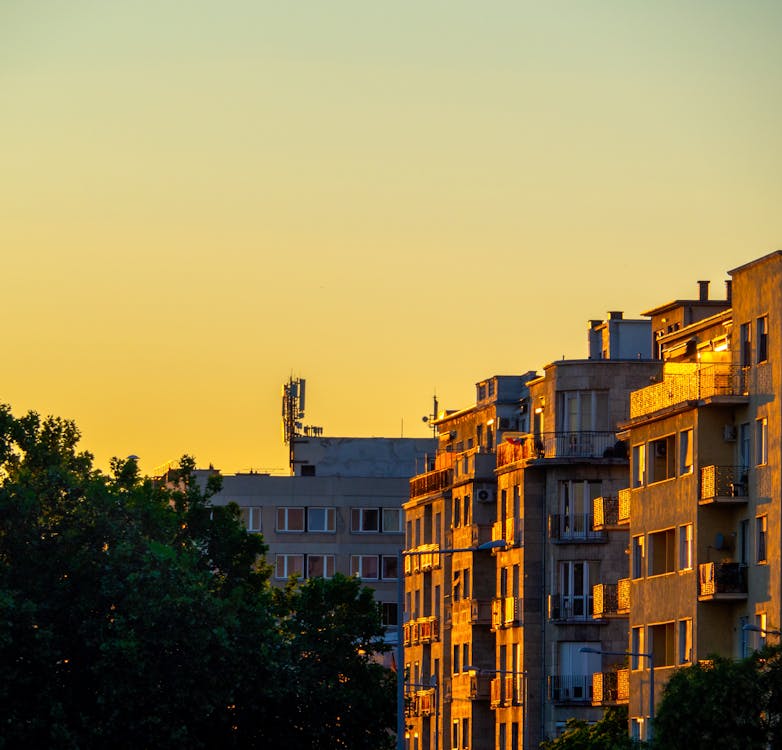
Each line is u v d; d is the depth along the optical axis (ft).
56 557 538.06
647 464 573.33
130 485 576.20
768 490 517.96
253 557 594.65
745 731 436.35
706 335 602.44
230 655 533.55
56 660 524.52
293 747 554.05
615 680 614.34
